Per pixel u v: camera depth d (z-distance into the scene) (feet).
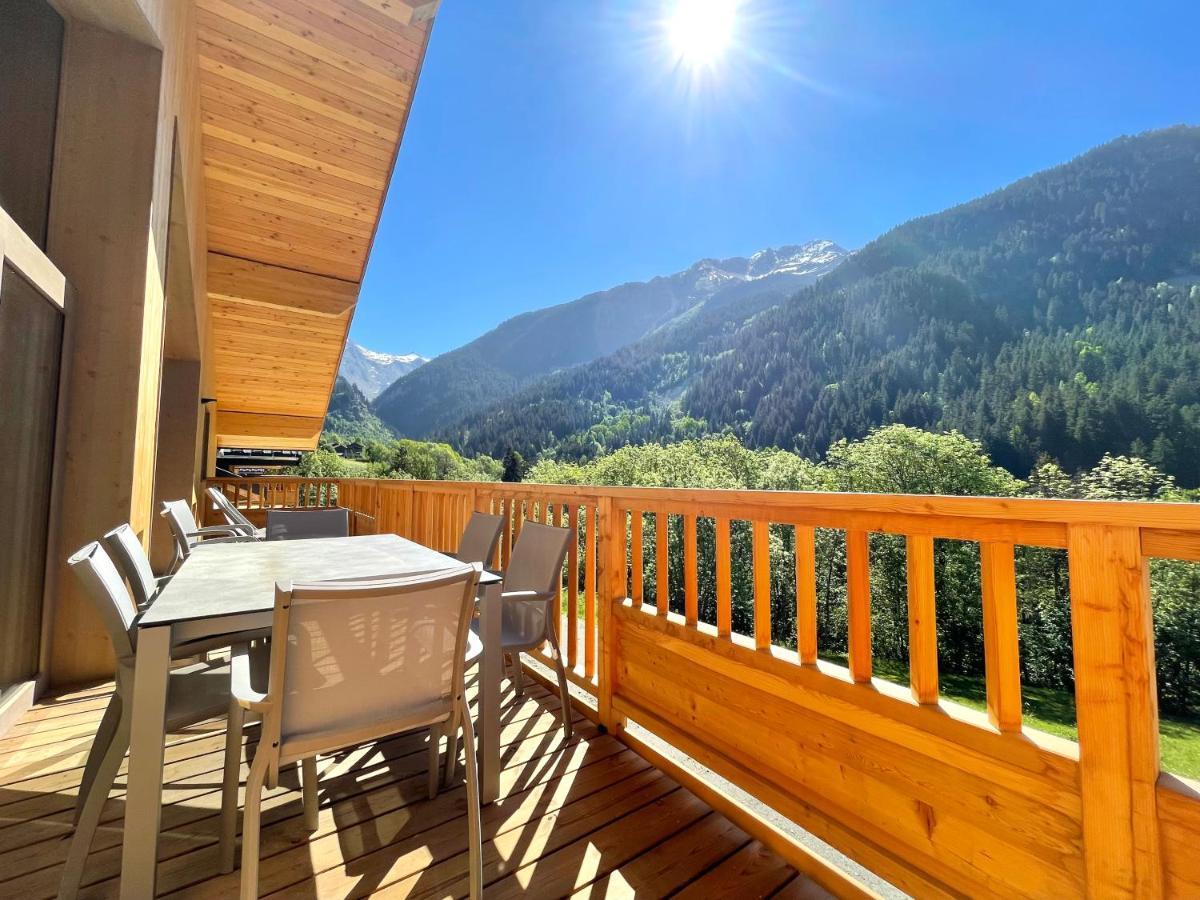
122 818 5.34
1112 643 3.19
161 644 4.02
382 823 5.38
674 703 6.43
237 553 7.62
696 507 6.40
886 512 4.38
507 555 10.94
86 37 8.27
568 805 5.74
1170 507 2.94
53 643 8.25
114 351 8.38
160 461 18.28
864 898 4.40
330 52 13.66
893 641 42.83
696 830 5.38
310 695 3.86
